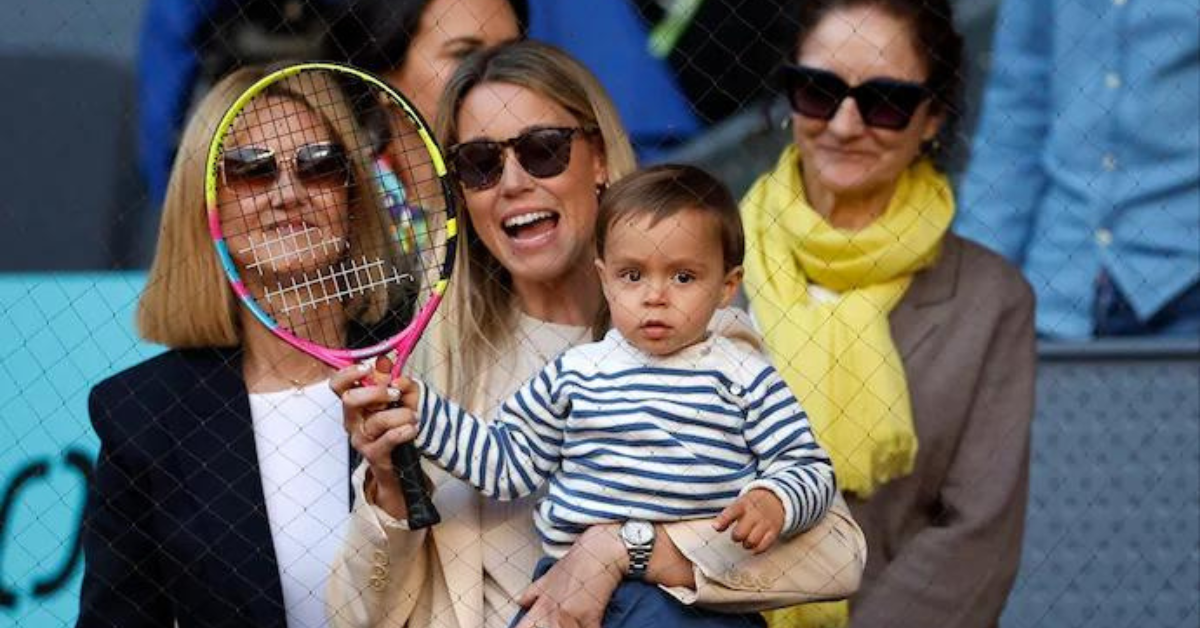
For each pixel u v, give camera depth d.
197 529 20.05
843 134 22.94
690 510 18.84
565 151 19.94
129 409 20.31
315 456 20.30
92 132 26.25
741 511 18.27
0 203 26.34
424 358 20.09
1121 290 27.19
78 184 26.25
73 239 26.20
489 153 19.94
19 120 26.44
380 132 21.12
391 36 23.28
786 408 19.06
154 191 26.30
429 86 23.30
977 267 23.25
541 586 18.84
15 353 25.55
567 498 19.02
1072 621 26.44
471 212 20.05
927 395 22.56
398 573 19.19
